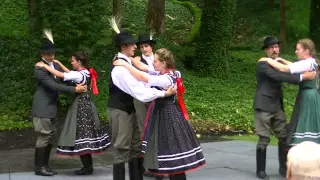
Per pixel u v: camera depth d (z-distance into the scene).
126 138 4.73
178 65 14.53
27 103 10.50
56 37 9.30
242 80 14.53
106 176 5.70
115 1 13.79
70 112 5.70
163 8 15.01
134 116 4.85
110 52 11.18
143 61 5.59
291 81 5.23
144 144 4.53
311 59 5.23
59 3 9.40
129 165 4.95
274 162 6.53
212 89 13.02
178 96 4.46
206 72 14.56
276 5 21.50
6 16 17.97
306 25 20.02
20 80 12.00
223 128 9.62
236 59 16.98
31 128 9.06
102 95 10.62
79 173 5.75
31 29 9.91
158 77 4.34
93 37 9.60
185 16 22.14
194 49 16.42
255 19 21.22
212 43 14.56
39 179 5.51
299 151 1.88
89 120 5.70
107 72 10.77
